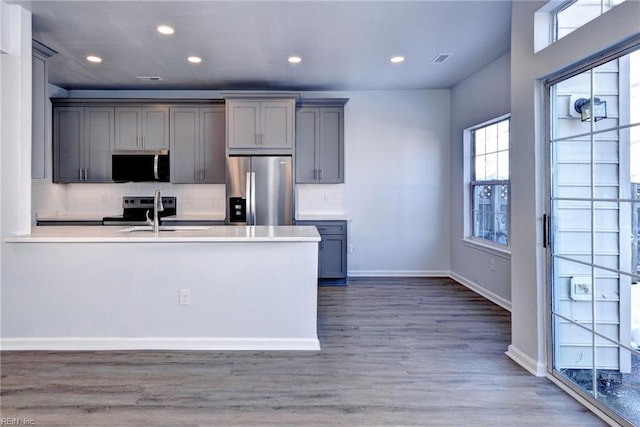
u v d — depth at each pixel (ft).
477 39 12.48
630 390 6.82
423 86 18.21
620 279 7.02
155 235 10.35
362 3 10.19
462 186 17.62
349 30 11.78
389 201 19.06
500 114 14.05
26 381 8.34
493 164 15.60
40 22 11.16
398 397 7.74
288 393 7.88
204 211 18.60
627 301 6.90
